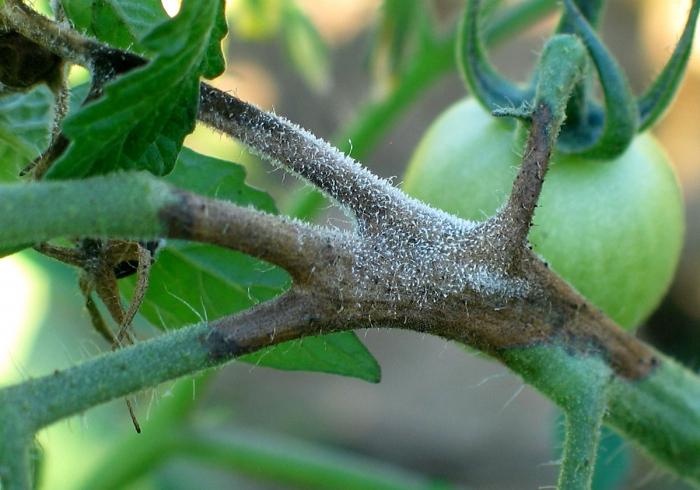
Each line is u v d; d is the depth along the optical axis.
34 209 0.25
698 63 0.95
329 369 0.31
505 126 0.33
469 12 0.33
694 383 0.32
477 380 0.98
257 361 0.31
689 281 0.87
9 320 0.54
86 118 0.26
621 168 0.33
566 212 0.33
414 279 0.28
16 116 0.30
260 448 0.45
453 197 0.33
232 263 0.31
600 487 0.39
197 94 0.27
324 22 1.08
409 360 0.99
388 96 0.47
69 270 0.45
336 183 0.28
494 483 0.91
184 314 0.32
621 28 1.06
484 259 0.29
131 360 0.27
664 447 0.32
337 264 0.28
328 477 0.44
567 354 0.29
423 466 0.92
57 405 0.26
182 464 0.66
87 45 0.28
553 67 0.29
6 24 0.28
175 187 0.26
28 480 0.25
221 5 0.27
